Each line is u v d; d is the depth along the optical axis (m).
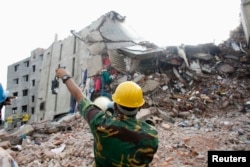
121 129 2.25
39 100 30.34
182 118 13.99
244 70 18.42
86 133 11.03
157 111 13.56
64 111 25.05
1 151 2.09
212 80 17.89
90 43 22.48
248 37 19.45
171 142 9.20
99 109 2.41
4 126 32.81
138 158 2.25
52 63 29.75
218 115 14.19
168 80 17.23
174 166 7.23
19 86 42.16
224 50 20.70
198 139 9.52
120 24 23.17
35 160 8.05
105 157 2.29
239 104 15.25
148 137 2.29
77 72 24.69
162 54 18.42
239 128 11.06
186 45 19.38
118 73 18.72
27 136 11.30
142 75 16.88
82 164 7.53
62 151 8.87
